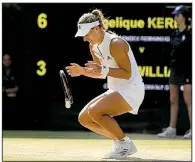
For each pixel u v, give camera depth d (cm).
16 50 2081
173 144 1764
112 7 2025
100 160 1373
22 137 1909
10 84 2097
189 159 1420
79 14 2048
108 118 1374
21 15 2069
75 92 2061
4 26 2070
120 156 1394
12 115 2106
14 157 1432
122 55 1341
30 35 2073
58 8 2056
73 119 2084
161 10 2019
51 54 2073
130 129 2073
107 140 1847
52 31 2067
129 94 1375
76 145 1705
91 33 1365
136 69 1394
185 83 1958
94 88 2055
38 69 2081
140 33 2025
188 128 2058
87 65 1320
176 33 1973
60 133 2036
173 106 1984
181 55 1955
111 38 1361
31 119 2106
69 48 2064
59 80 2078
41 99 2091
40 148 1623
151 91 2045
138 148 1645
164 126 2061
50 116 2091
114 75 1338
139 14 2025
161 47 2028
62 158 1412
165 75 2034
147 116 2066
